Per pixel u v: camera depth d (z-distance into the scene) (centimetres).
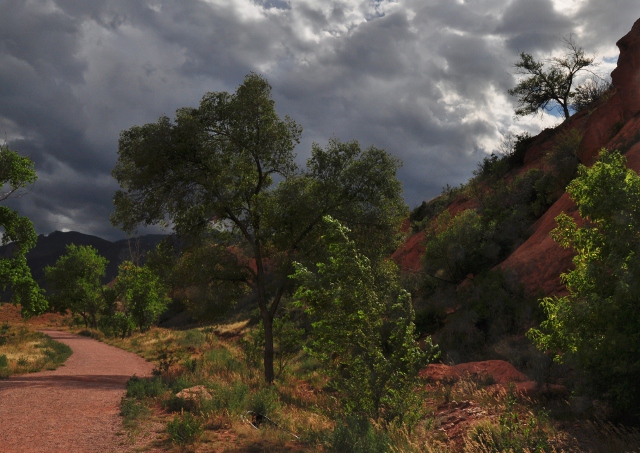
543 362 1029
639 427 686
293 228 1831
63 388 1361
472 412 899
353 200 1819
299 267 897
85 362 2559
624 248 690
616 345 661
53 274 6875
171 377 1544
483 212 2911
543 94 4444
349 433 723
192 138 1722
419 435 793
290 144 1898
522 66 4459
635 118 2216
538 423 729
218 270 1831
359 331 846
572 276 770
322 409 1005
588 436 682
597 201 720
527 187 2844
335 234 880
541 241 2070
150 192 1820
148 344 3634
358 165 1809
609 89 3988
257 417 973
